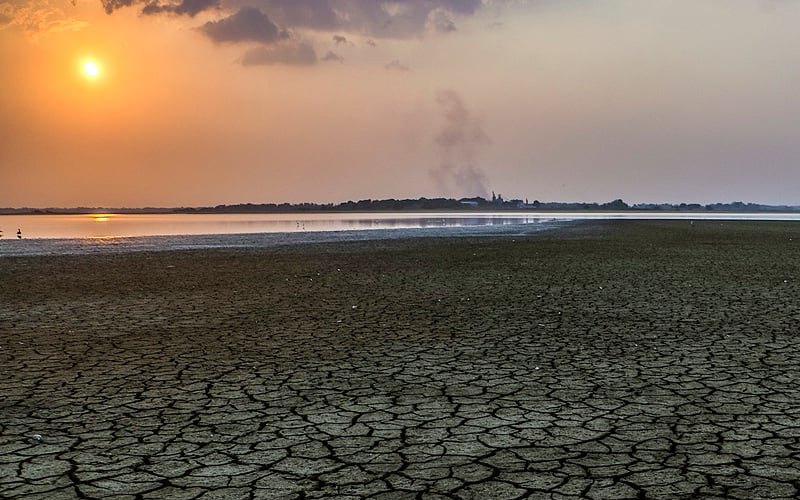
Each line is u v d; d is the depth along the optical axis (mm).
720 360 6801
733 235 38969
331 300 11961
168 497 3600
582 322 9305
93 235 45312
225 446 4418
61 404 5465
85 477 3902
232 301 11938
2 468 4059
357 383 6051
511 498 3510
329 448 4348
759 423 4734
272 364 6867
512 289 13383
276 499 3551
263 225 75688
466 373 6387
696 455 4109
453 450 4277
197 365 6855
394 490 3643
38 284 14875
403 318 9836
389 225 69438
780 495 3486
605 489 3605
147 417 5082
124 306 11383
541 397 5512
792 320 9211
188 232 51094
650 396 5492
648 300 11508
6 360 7160
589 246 28453
